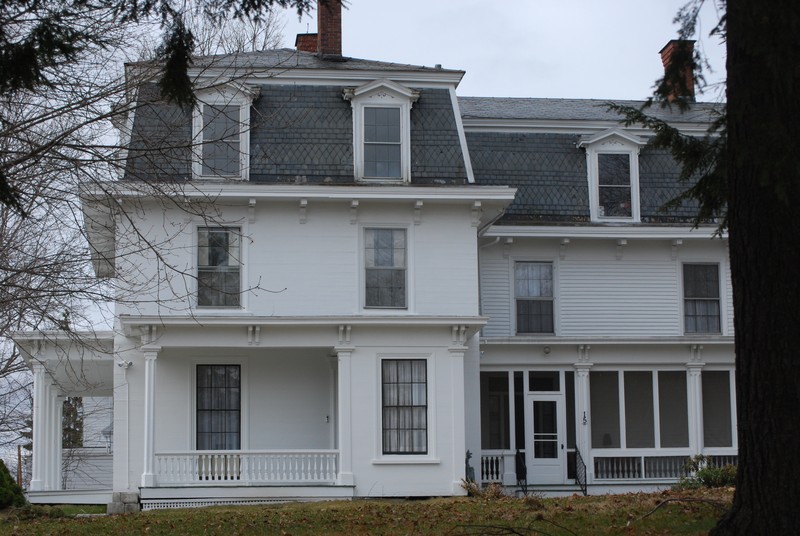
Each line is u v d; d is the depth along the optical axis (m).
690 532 14.19
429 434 26.34
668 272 31.16
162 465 25.67
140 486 25.23
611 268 30.97
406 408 26.47
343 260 26.97
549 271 30.86
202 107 26.41
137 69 16.89
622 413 30.58
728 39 10.94
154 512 21.38
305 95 27.58
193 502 25.36
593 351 30.31
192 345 25.92
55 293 16.23
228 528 17.33
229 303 26.48
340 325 26.22
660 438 30.69
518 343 29.70
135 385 26.44
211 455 25.84
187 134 25.92
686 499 14.93
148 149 15.32
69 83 14.91
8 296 17.70
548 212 30.45
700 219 13.76
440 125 27.89
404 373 26.61
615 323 30.78
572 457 30.12
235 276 26.59
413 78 28.06
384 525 17.11
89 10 13.91
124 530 17.41
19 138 14.50
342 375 26.33
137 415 26.36
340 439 26.09
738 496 11.18
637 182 30.95
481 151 30.70
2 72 11.55
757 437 10.91
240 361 27.41
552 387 30.36
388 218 27.22
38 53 11.83
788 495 10.67
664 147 14.38
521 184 30.56
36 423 26.75
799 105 10.51
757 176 10.74
